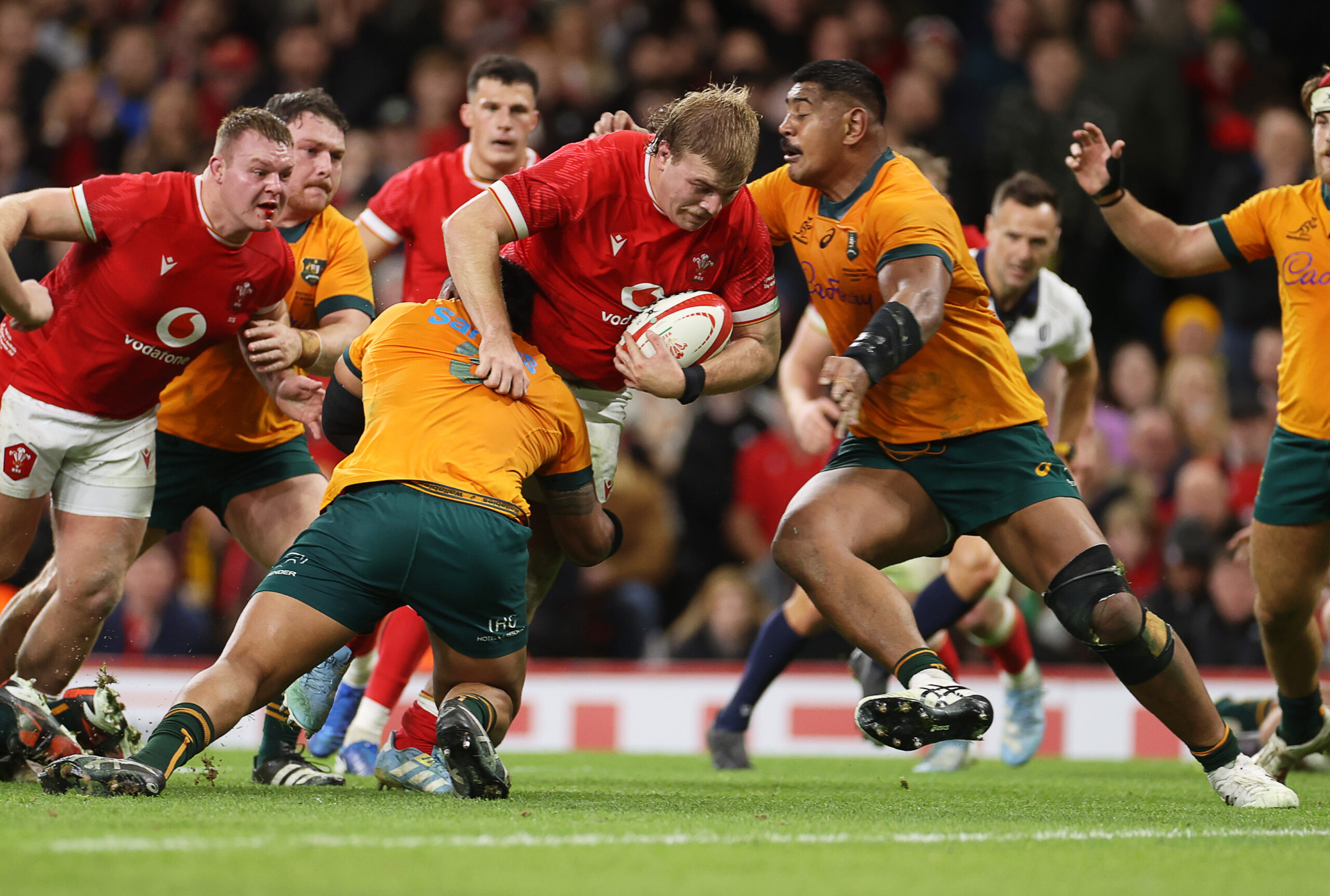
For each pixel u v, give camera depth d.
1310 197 17.69
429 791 16.17
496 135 22.53
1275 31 52.47
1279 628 18.56
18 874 9.45
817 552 16.08
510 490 14.66
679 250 16.02
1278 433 18.19
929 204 16.23
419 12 50.19
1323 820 14.79
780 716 33.06
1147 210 18.56
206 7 51.50
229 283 16.47
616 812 14.44
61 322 16.52
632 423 42.78
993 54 48.78
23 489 16.89
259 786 16.88
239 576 37.00
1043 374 38.72
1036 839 12.68
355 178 44.09
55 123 48.09
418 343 15.17
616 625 38.06
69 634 17.22
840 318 17.44
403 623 20.67
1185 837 13.08
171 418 18.69
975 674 32.28
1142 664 15.72
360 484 14.49
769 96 47.06
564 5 52.66
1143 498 37.50
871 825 13.63
